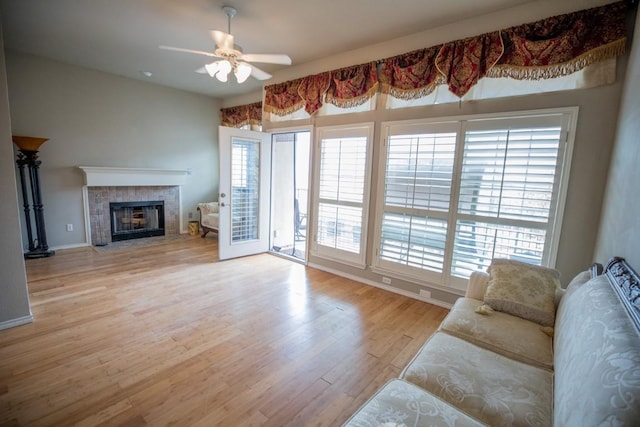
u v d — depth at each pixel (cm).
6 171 238
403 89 316
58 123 453
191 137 608
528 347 164
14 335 238
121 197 530
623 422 73
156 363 211
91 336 241
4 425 157
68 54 411
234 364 213
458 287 302
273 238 564
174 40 353
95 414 166
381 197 349
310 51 367
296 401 181
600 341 105
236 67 280
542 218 252
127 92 516
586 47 223
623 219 172
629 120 186
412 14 274
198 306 300
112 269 394
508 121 263
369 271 370
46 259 425
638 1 202
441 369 145
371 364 218
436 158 304
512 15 256
